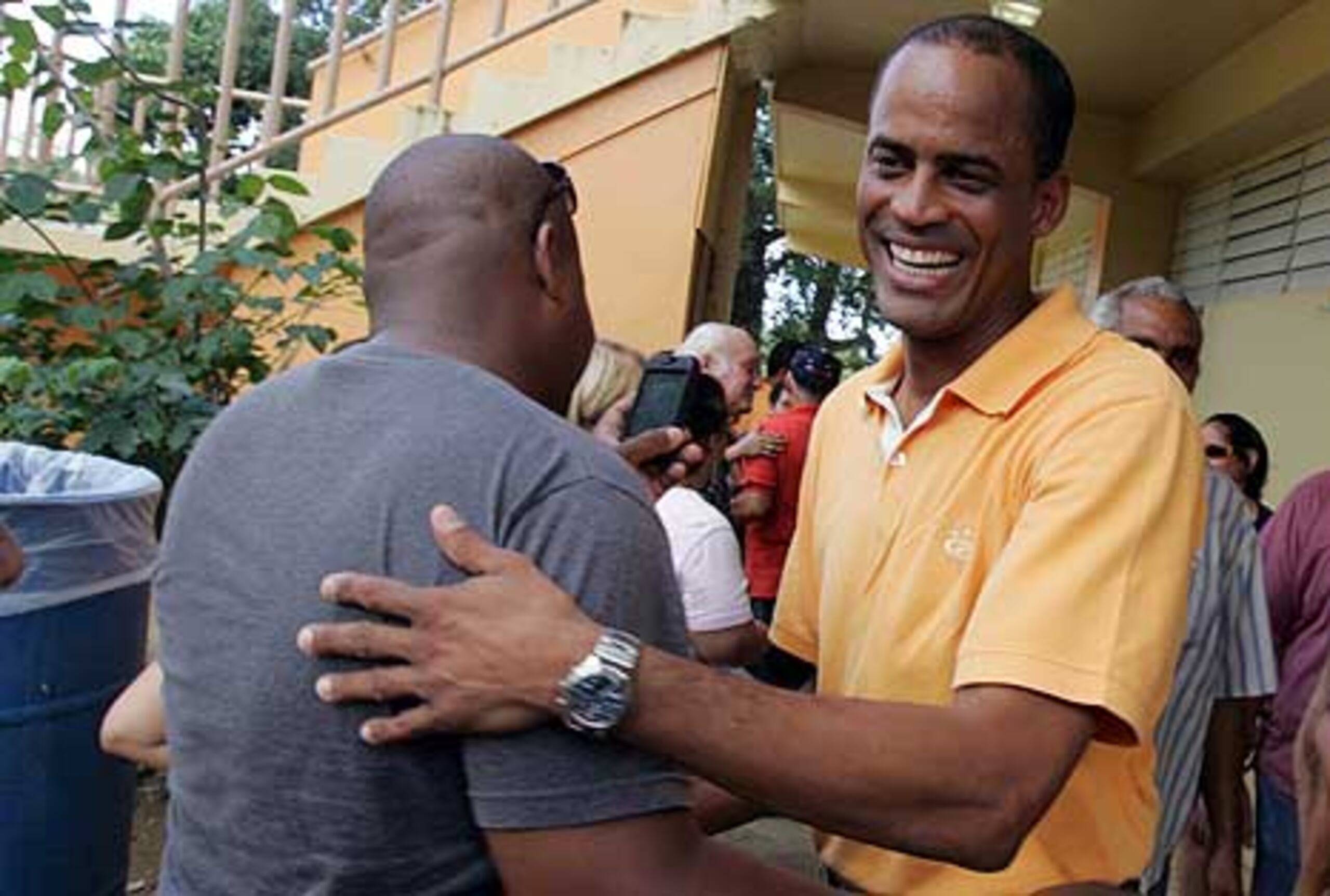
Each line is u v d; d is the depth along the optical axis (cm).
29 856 232
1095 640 126
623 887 103
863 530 157
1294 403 546
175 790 118
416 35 632
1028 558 130
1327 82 499
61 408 365
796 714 111
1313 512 314
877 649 150
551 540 105
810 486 179
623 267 532
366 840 105
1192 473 138
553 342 125
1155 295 276
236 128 668
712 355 380
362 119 613
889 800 113
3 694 226
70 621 231
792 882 111
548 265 123
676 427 176
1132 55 608
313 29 816
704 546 280
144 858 335
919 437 152
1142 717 126
